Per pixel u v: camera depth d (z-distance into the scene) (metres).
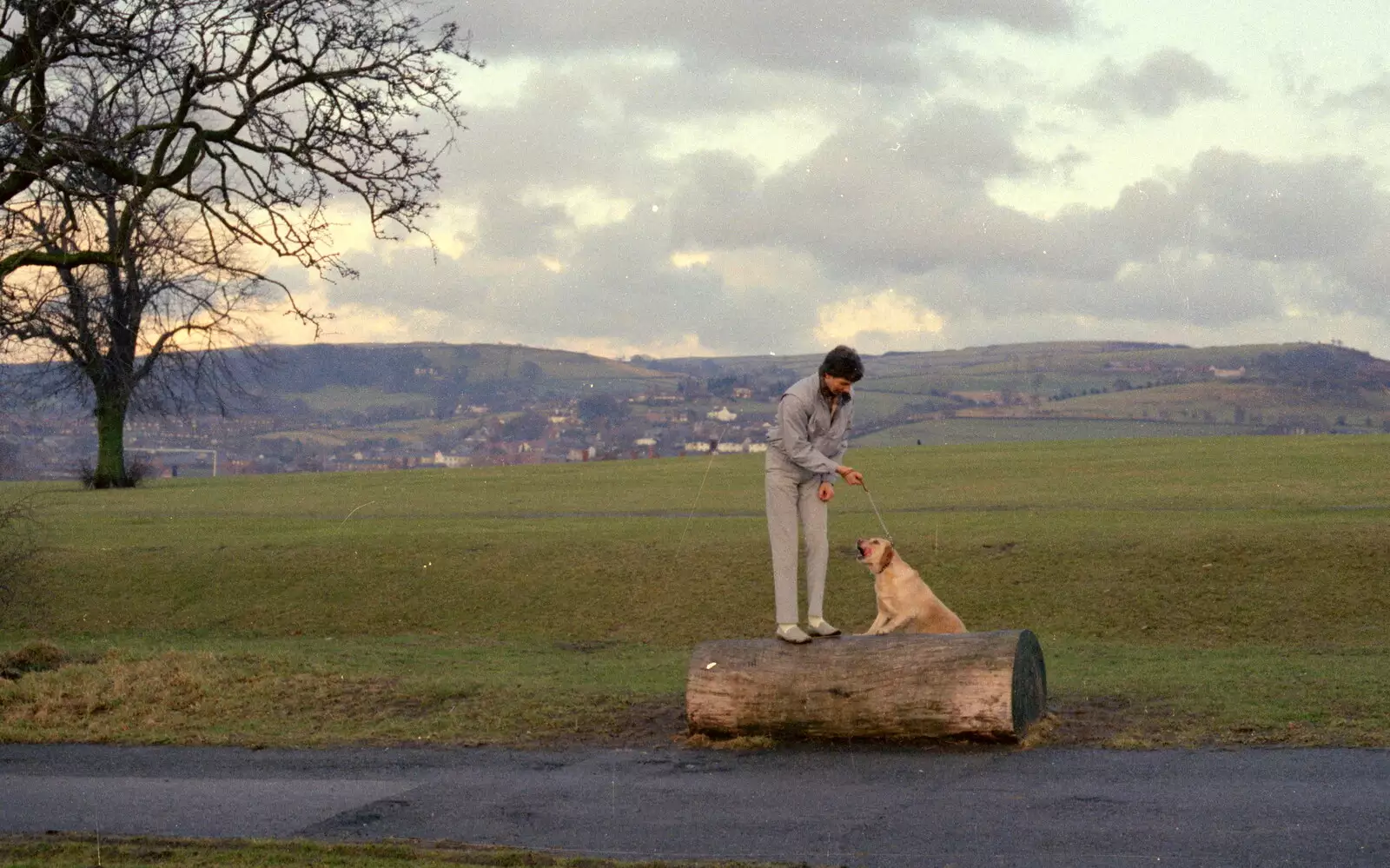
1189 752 9.30
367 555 28.70
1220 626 21.06
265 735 11.56
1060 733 10.23
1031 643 10.35
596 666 17.59
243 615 25.33
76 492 51.75
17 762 10.70
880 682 10.00
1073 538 26.27
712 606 24.11
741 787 8.90
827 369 10.25
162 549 29.89
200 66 14.56
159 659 15.08
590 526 32.06
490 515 37.44
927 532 28.14
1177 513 30.08
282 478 61.44
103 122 14.46
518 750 10.66
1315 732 9.66
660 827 7.91
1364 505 31.06
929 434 117.69
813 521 10.64
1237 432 114.50
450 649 20.78
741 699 10.36
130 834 8.10
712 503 39.41
